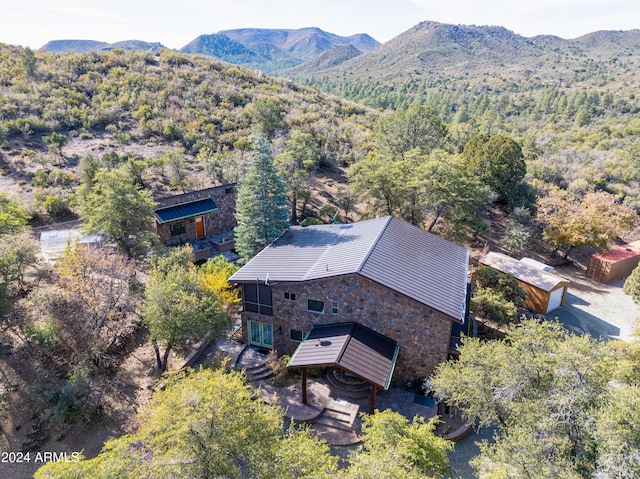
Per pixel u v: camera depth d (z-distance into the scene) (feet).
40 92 177.47
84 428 55.42
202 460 34.06
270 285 68.64
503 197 149.69
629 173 170.30
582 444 37.42
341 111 252.21
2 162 129.90
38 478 31.45
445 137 171.22
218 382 39.06
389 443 37.81
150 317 60.29
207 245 110.83
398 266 69.00
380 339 64.95
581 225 116.16
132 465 33.76
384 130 162.09
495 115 298.76
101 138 159.74
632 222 126.00
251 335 75.51
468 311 74.28
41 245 92.22
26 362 62.95
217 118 188.03
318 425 59.16
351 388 64.80
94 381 62.03
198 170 143.43
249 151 162.61
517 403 41.57
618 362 49.34
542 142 214.07
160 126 171.94
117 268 71.26
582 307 101.09
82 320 63.72
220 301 68.95
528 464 37.01
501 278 89.97
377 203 114.93
